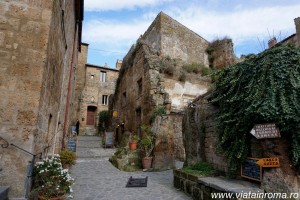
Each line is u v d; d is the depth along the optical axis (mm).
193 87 13484
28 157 3553
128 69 15711
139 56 13789
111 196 4867
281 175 3258
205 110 5613
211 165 5137
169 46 15242
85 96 25547
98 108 26047
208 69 14797
